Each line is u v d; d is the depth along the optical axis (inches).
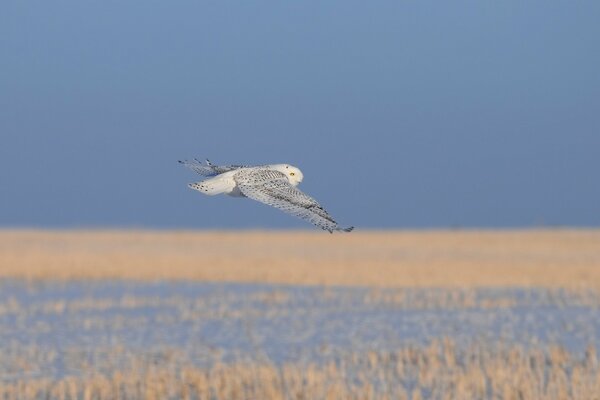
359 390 680.4
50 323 1055.0
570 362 817.5
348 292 1402.6
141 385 727.1
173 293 1385.3
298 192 229.5
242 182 233.8
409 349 874.8
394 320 1090.7
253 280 1592.0
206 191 233.8
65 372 778.8
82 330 1004.6
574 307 1218.0
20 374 771.4
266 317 1115.9
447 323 1067.3
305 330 1008.2
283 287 1485.0
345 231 213.5
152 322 1069.1
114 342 925.8
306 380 735.7
